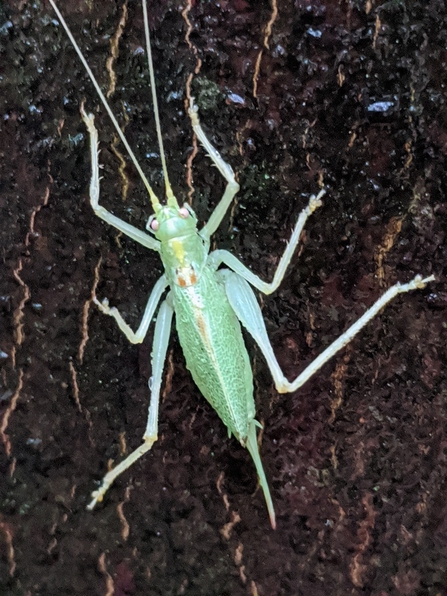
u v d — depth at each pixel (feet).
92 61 0.18
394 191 0.18
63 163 0.18
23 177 0.18
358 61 0.18
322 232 0.18
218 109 0.18
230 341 0.18
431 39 0.17
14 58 0.18
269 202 0.18
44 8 0.18
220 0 0.18
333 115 0.18
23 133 0.18
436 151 0.18
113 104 0.18
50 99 0.18
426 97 0.18
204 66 0.18
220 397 0.18
